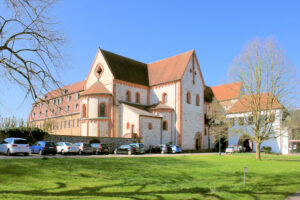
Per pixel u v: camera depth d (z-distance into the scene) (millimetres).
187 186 15070
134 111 48031
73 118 69375
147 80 59719
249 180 18734
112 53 57531
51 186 13305
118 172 18797
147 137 47906
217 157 36000
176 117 52719
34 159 21016
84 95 51219
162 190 13547
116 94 51344
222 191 14086
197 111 56812
